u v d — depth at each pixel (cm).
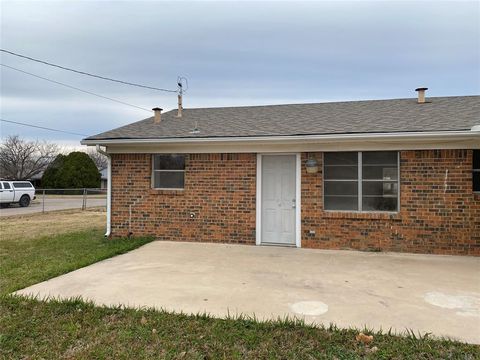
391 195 779
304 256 721
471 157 729
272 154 849
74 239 916
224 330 366
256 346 336
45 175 4288
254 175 852
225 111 1157
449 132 689
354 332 355
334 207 812
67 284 525
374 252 763
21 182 2367
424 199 751
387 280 548
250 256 720
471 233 728
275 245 839
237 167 861
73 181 4206
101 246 812
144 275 576
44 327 379
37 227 1198
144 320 389
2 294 475
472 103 926
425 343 331
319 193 809
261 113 1070
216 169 873
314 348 329
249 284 526
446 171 740
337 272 596
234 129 884
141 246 824
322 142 793
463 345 326
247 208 855
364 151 789
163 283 531
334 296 472
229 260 684
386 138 736
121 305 434
